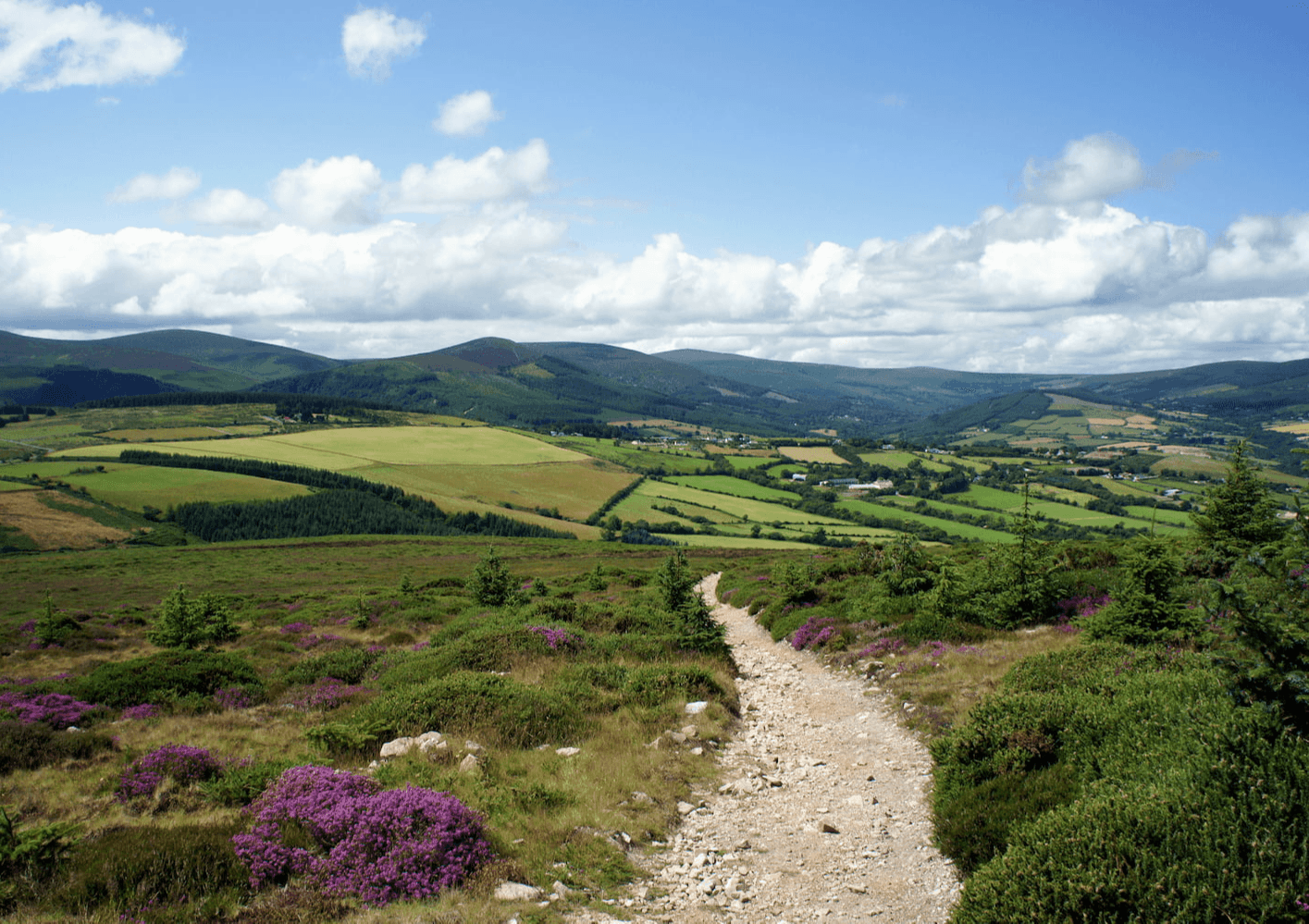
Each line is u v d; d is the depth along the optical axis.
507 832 9.61
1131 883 6.61
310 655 24.84
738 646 28.67
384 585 56.50
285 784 10.03
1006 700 11.84
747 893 8.40
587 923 7.50
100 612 43.28
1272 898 6.20
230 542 102.06
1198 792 7.47
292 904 7.53
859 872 8.97
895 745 14.47
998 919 6.80
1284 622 7.27
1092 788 8.59
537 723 14.31
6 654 27.80
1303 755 7.23
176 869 7.80
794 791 12.20
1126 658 13.66
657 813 10.81
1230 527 21.03
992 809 9.30
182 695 17.69
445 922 7.27
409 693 15.78
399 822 8.77
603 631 26.33
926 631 22.30
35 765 12.38
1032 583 22.08
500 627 22.78
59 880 7.56
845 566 35.69
